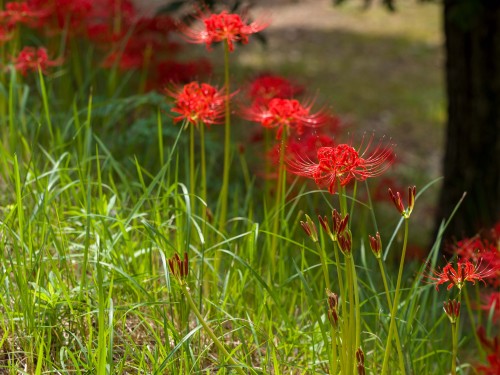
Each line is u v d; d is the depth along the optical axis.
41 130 5.52
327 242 5.18
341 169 2.76
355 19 16.50
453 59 7.02
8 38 5.29
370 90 12.80
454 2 6.69
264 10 16.66
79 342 3.10
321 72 13.23
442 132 11.70
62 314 3.42
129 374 3.29
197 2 5.84
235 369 3.29
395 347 3.47
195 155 6.52
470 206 7.04
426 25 16.53
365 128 11.41
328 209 6.02
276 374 3.19
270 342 3.37
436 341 3.97
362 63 14.05
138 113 6.46
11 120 4.51
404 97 12.74
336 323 2.85
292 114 3.59
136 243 3.91
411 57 14.70
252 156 7.47
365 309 4.27
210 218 4.09
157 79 6.70
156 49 7.09
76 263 3.94
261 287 3.74
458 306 2.81
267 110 3.77
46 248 3.60
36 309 3.36
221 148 6.97
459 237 7.09
